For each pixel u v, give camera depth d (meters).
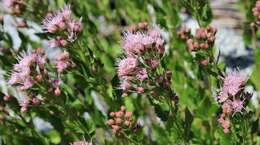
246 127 0.72
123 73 0.71
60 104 0.74
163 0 0.89
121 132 0.73
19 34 0.85
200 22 0.81
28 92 0.75
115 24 1.00
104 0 1.00
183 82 0.84
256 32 0.84
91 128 0.77
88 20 0.87
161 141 0.80
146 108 0.88
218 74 0.75
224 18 1.04
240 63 0.95
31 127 0.80
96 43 0.86
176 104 0.72
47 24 0.75
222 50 0.98
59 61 0.75
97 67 0.76
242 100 0.70
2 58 0.82
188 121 0.74
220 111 0.74
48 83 0.73
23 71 0.73
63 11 0.75
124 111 0.73
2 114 0.79
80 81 0.78
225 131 0.71
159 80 0.70
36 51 0.76
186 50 0.85
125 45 0.71
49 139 0.83
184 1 0.81
